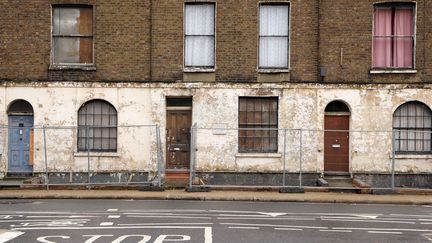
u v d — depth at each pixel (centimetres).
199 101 2161
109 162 2156
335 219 1400
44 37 2161
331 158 2164
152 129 2155
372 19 2152
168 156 2175
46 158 2052
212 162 2156
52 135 2153
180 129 2180
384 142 2147
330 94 2152
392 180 1983
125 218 1372
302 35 2161
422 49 2152
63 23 2178
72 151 2155
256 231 1198
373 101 2152
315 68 2155
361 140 2152
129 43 2162
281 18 2178
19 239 1091
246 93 2158
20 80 2148
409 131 2058
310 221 1359
